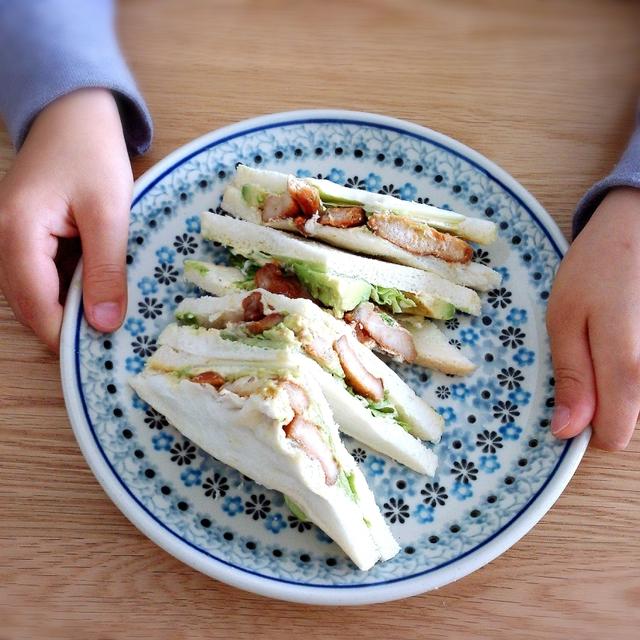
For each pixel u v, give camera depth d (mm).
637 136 492
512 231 488
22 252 445
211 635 394
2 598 396
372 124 511
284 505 423
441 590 404
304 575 399
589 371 429
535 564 409
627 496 425
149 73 538
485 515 419
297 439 407
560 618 398
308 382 416
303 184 471
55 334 447
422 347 461
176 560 408
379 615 399
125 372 447
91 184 465
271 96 534
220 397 410
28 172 467
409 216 476
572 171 511
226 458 421
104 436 426
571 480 429
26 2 526
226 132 504
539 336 465
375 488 433
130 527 415
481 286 478
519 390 454
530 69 546
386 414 443
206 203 496
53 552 407
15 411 439
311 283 451
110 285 451
